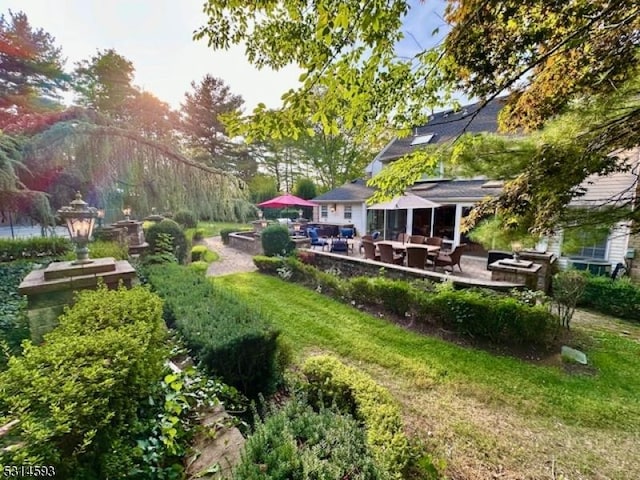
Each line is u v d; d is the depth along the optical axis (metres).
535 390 3.34
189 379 2.15
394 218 13.62
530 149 2.98
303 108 1.95
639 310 5.30
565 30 2.24
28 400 1.06
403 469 1.90
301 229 15.23
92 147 4.83
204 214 6.41
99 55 12.10
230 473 1.49
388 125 2.95
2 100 9.55
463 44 2.32
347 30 1.83
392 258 8.14
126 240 7.31
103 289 2.42
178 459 1.61
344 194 15.80
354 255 10.55
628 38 2.24
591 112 2.71
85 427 1.13
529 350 4.20
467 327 4.52
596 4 2.04
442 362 3.92
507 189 2.97
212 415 2.00
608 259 7.09
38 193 4.32
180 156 5.82
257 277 8.41
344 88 2.05
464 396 3.24
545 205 2.59
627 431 2.75
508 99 3.08
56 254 8.04
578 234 2.99
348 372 2.77
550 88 2.73
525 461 2.41
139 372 1.49
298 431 1.68
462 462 2.39
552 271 6.47
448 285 5.20
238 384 2.63
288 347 3.30
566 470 2.33
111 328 1.69
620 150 2.59
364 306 5.95
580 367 3.82
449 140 3.60
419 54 2.31
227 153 25.16
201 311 3.22
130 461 1.31
